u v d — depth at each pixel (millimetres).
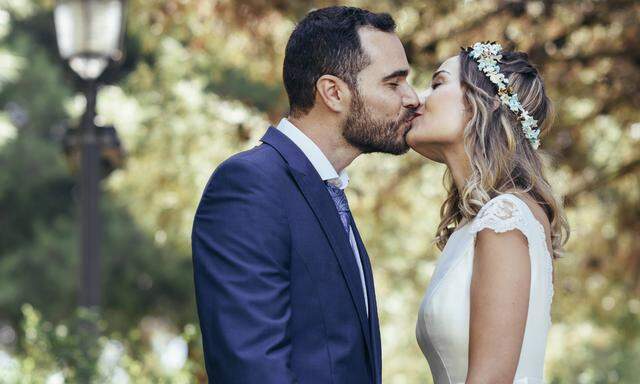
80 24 6586
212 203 3215
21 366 5852
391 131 3396
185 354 6156
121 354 5941
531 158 3645
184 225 9609
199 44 7852
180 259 15453
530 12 6789
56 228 16156
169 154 9359
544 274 3400
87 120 6680
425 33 7031
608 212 8930
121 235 15086
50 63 16766
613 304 9453
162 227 9781
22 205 16141
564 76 7004
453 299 3447
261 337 3033
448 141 3641
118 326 15461
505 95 3615
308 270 3191
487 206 3438
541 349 3416
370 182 8430
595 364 10789
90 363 5781
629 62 7086
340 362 3188
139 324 16000
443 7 7035
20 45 16031
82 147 6645
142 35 8766
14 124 15953
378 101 3359
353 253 3363
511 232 3365
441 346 3477
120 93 10594
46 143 15883
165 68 10250
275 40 7512
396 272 10672
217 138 9008
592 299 9367
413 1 7094
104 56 6648
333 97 3357
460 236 3596
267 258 3113
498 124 3604
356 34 3359
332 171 3389
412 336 11391
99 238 6570
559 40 6844
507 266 3336
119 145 6773
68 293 15266
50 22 17312
